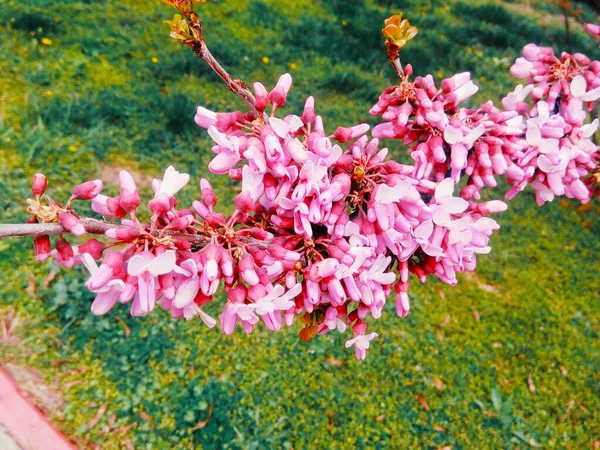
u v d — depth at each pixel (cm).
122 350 38
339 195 16
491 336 47
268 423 37
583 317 50
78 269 42
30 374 36
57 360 37
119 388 37
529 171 20
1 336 37
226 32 79
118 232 14
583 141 22
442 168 19
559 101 24
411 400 40
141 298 13
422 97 18
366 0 106
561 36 102
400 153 64
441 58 86
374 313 17
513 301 51
